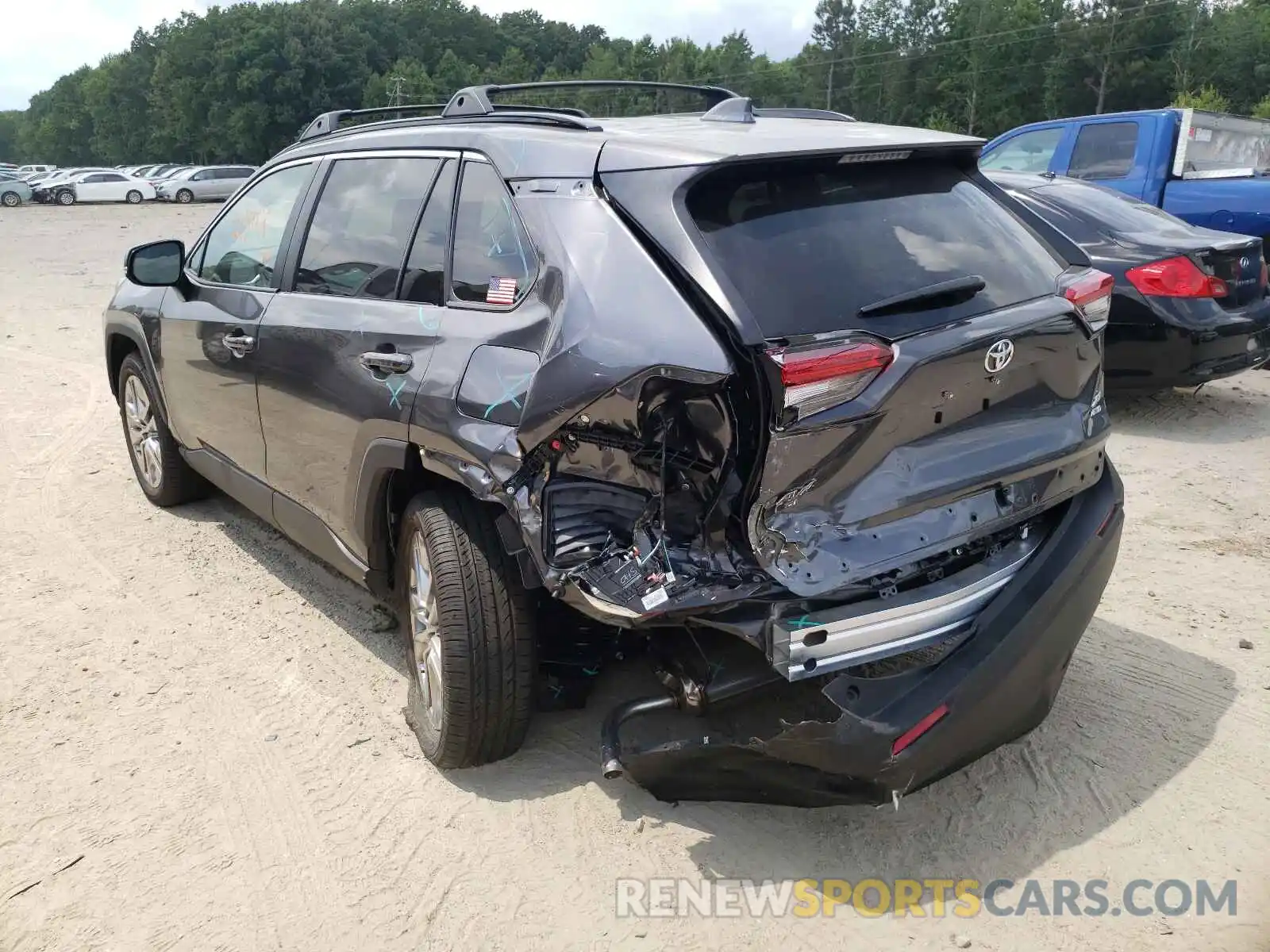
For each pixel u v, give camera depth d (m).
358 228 3.68
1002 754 3.26
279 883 2.79
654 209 2.64
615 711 2.90
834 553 2.51
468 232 3.18
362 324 3.42
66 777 3.24
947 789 3.10
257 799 3.13
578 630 3.17
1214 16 77.94
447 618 2.95
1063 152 9.34
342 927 2.64
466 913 2.67
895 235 2.78
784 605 2.44
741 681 2.64
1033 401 2.85
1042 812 2.99
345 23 103.94
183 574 4.74
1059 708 3.50
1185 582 4.46
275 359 3.85
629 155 2.77
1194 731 3.36
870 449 2.50
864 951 2.52
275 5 99.38
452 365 3.00
